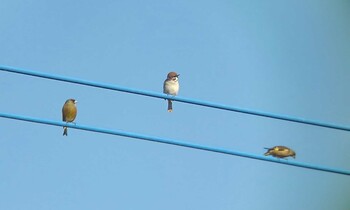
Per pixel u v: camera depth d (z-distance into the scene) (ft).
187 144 53.72
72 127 53.52
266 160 53.31
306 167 52.80
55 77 53.26
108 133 53.78
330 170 52.49
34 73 52.85
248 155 53.52
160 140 53.62
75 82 53.93
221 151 53.57
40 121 53.52
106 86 53.98
